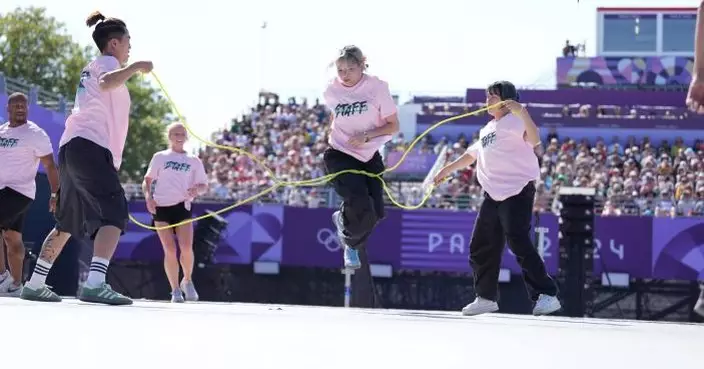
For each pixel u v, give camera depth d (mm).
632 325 8953
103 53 9938
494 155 10914
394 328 6652
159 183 15281
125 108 9875
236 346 4906
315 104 54094
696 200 32719
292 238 27891
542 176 39219
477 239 11125
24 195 13531
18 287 14008
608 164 45281
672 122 49969
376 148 10758
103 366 3941
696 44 5320
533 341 5914
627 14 60906
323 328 6371
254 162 42969
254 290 27938
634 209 32562
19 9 69312
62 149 9766
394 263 27531
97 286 9547
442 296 27500
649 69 60344
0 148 13406
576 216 21188
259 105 55312
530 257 10867
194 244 25844
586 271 21188
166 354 4434
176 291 15359
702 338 6605
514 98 11070
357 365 4281
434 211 27562
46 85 68500
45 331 5316
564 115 51125
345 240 10914
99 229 9617
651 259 26859
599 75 60812
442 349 5168
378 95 10500
